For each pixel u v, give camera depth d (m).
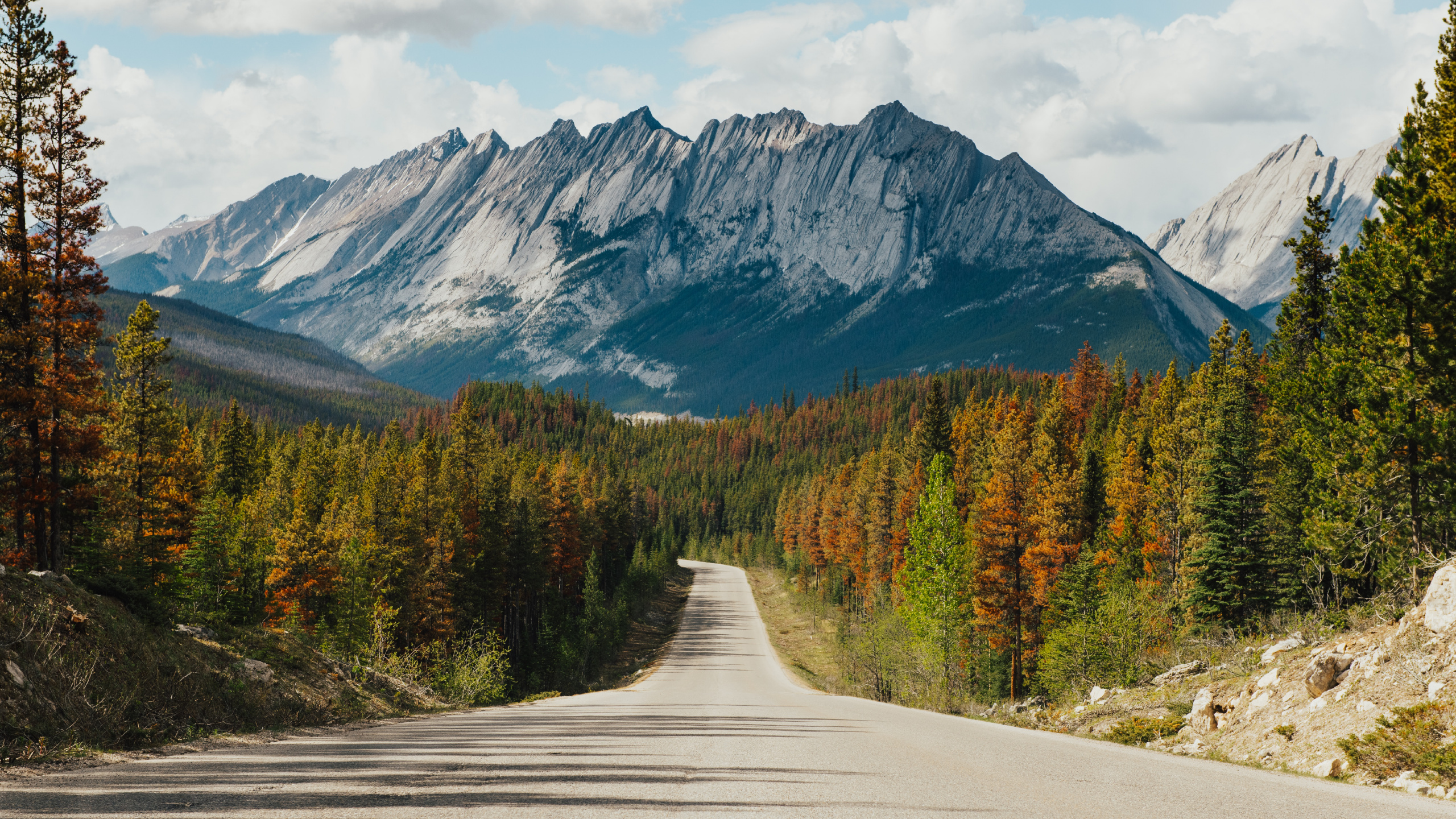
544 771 9.13
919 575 53.34
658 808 6.94
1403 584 23.59
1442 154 25.59
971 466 80.94
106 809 6.52
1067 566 47.66
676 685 52.66
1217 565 38.75
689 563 182.50
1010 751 13.09
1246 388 44.78
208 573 52.81
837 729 17.45
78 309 30.09
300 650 23.28
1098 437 84.50
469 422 89.25
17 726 10.86
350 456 95.06
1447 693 12.57
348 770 9.12
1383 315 24.39
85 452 31.09
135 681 14.17
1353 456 26.08
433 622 55.28
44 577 14.95
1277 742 14.43
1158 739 17.72
